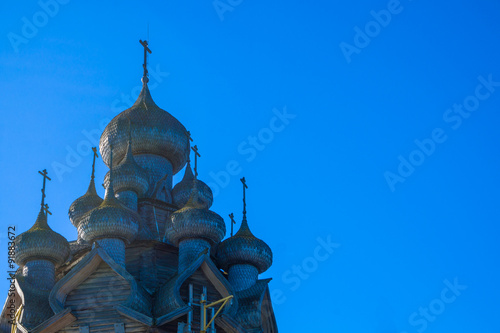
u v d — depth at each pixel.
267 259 119.88
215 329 105.19
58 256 115.19
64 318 102.94
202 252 109.31
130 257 113.00
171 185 130.00
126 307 102.31
